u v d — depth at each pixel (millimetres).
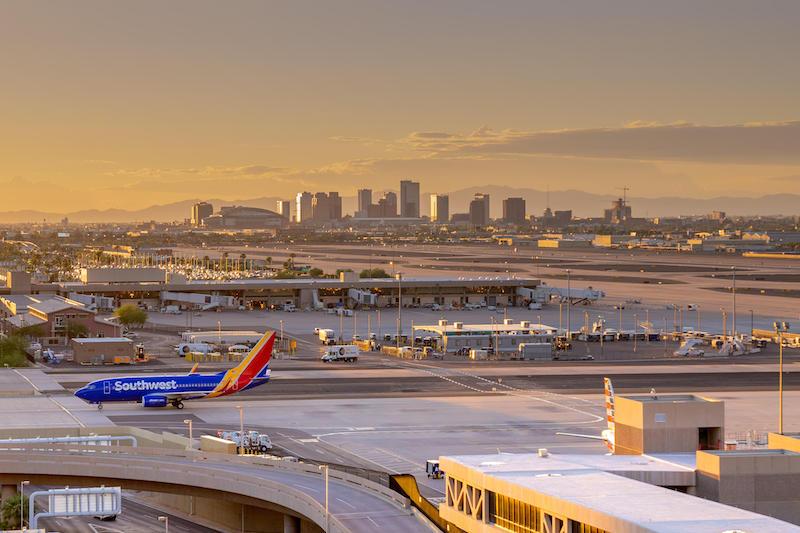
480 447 175000
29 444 162375
